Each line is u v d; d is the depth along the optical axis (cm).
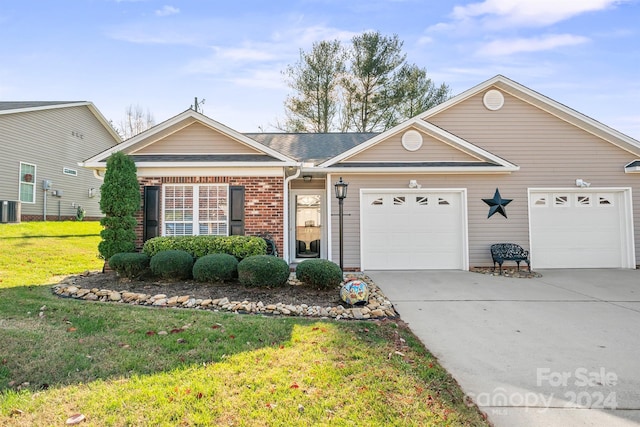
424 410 298
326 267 690
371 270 1026
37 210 1728
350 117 2411
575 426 284
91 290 689
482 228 1044
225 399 305
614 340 471
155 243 833
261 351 405
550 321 551
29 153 1684
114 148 959
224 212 955
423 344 451
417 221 1041
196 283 743
